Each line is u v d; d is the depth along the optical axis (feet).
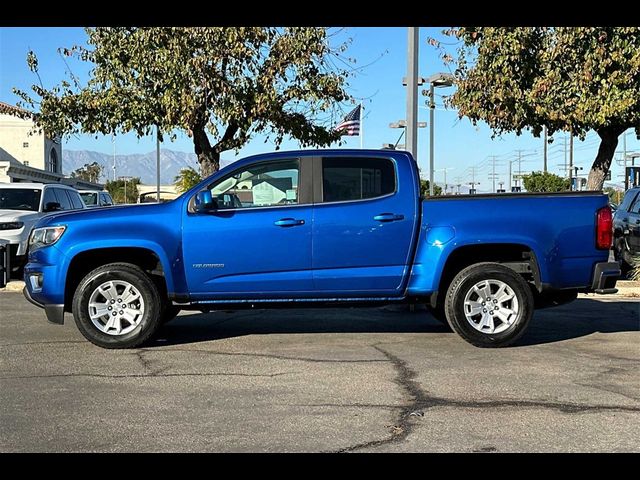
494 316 23.67
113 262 24.00
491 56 40.63
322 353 22.82
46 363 21.42
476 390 18.34
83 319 23.21
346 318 30.04
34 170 143.84
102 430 15.28
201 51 39.29
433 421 15.80
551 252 23.34
